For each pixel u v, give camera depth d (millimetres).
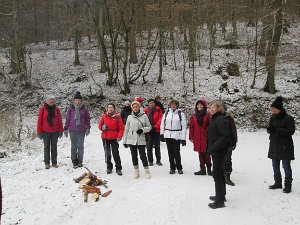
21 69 23203
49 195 7352
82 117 9625
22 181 8516
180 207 6504
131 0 20781
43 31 39406
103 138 8930
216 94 21188
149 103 10250
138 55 28531
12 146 13289
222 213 6184
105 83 23797
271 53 20188
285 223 5758
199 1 24891
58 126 9672
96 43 36312
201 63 26047
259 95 20453
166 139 8914
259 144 13961
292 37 30531
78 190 7559
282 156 7266
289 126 7109
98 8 26562
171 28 22859
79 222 5941
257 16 21109
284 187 7578
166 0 20781
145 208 6492
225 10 29203
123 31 25016
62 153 11867
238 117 19078
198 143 8727
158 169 9578
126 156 11430
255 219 5922
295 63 25000
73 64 28312
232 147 7512
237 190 7578
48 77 26016
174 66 25891
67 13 31047
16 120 16969
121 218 6074
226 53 27547
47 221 6000
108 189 7625
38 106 21750
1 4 25359
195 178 8508
